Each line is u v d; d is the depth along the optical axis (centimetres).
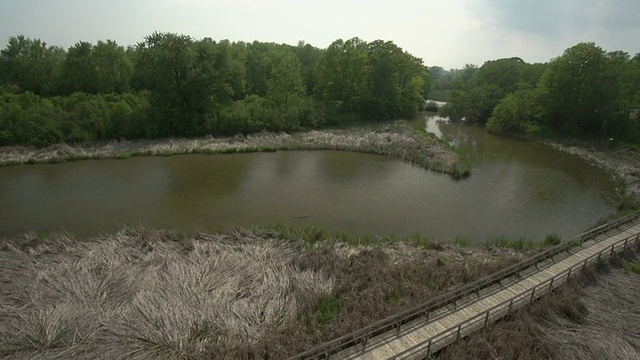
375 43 6906
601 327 1562
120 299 1627
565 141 5356
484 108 7112
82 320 1478
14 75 6025
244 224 2622
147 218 2678
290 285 1769
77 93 5066
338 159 4266
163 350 1373
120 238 2208
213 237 2292
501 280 1850
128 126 4600
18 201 2916
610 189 3531
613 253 2077
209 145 4466
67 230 2472
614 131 5294
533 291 1658
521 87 6669
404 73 7538
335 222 2705
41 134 4122
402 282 1834
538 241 2462
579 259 2058
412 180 3631
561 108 5656
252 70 7288
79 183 3312
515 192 3391
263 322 1534
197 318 1511
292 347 1378
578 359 1348
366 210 2920
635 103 5188
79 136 4294
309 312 1597
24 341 1378
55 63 6322
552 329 1534
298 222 2684
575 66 5425
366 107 6769
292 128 5325
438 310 1623
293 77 5688
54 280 1741
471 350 1367
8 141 4056
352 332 1368
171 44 4788
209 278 1784
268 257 2042
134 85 6075
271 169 3853
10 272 1836
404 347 1400
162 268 1889
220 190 3241
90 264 1892
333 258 2023
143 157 4112
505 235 2573
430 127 6831
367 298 1698
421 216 2842
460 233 2588
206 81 4878
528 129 5953
